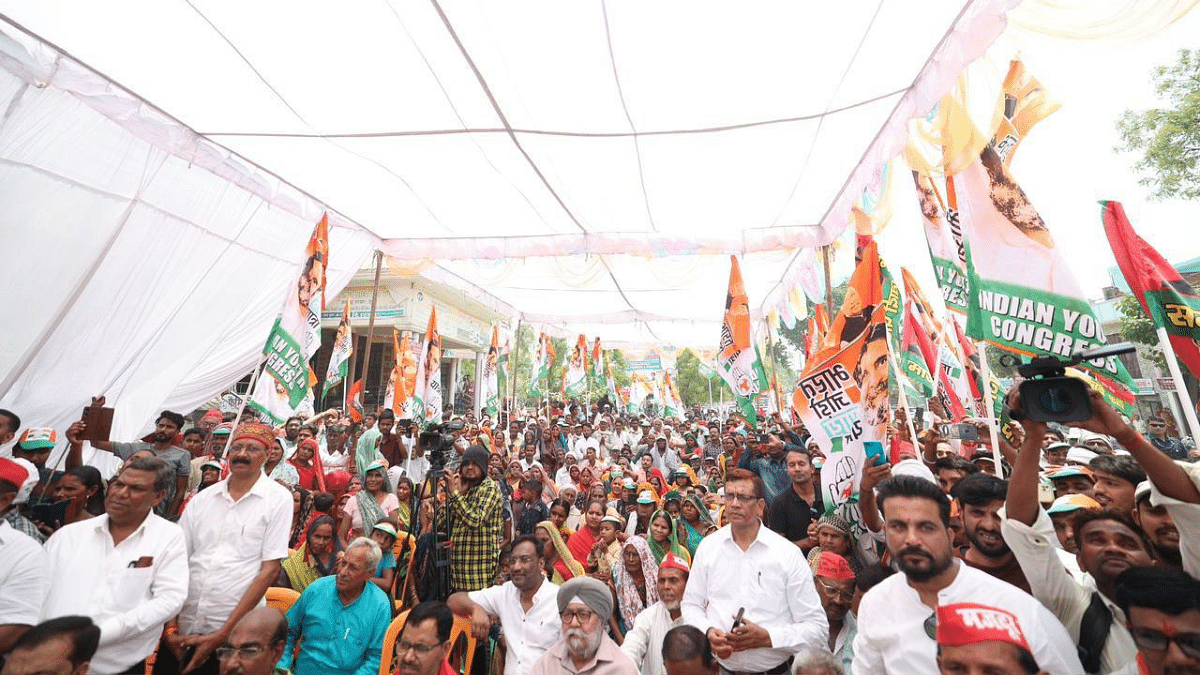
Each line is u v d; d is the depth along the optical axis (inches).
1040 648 73.6
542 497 315.3
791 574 124.8
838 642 133.6
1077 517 89.7
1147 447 74.4
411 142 255.3
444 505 184.4
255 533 137.1
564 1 168.4
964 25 172.1
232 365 312.2
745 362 308.0
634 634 140.2
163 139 235.9
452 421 303.7
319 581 141.9
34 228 211.6
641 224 355.9
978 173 152.8
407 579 182.4
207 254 276.1
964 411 256.8
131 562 118.8
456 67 202.2
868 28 180.1
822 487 163.5
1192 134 371.9
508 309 625.3
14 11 179.2
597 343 859.4
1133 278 110.3
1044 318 130.0
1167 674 61.7
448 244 380.8
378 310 792.9
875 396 163.0
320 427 332.8
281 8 175.8
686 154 261.6
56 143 208.7
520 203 321.1
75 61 200.8
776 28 180.4
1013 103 164.2
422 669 114.8
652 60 195.6
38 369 229.3
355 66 203.6
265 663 108.3
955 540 127.0
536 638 143.9
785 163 274.4
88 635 85.3
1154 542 87.3
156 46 194.4
